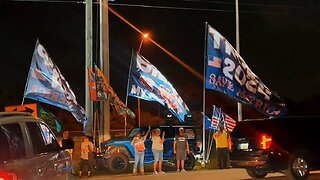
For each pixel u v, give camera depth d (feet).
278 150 49.37
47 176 21.72
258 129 50.60
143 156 63.41
